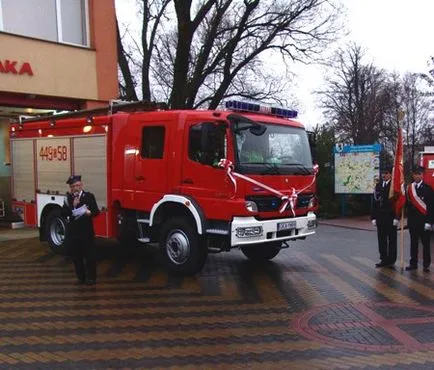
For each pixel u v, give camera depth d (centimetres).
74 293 802
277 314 693
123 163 984
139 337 595
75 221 852
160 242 937
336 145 2005
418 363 518
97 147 1024
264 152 886
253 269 990
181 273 909
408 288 841
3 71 1321
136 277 916
